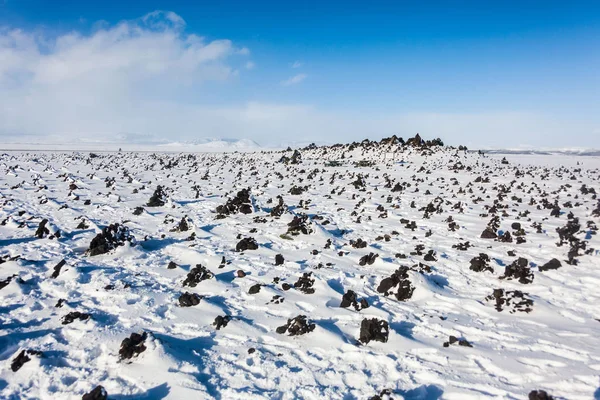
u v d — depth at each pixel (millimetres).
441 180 32125
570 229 14094
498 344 7070
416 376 6035
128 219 16594
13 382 5574
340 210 20172
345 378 5965
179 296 8930
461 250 13234
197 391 5434
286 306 8570
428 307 8852
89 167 39906
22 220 15227
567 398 5426
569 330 7621
